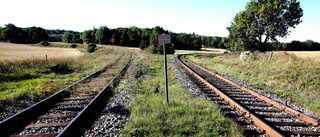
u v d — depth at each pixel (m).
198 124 6.32
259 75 17.00
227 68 23.45
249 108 8.16
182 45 108.31
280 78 14.61
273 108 8.32
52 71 18.67
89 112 7.49
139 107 7.72
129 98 9.55
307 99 10.02
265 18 38.41
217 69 23.11
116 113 7.52
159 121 6.40
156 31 98.38
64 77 16.61
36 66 19.72
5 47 83.81
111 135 5.76
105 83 13.09
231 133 5.68
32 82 13.73
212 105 8.08
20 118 6.93
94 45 80.88
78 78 15.85
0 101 8.98
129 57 41.06
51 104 8.84
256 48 41.16
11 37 132.38
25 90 11.13
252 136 5.68
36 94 10.57
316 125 6.39
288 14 38.16
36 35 148.75
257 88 12.86
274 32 38.75
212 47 139.12
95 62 30.17
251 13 39.12
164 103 8.22
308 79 13.10
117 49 74.75
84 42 140.88
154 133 5.71
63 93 10.54
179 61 31.38
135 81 13.81
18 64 19.16
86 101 9.29
